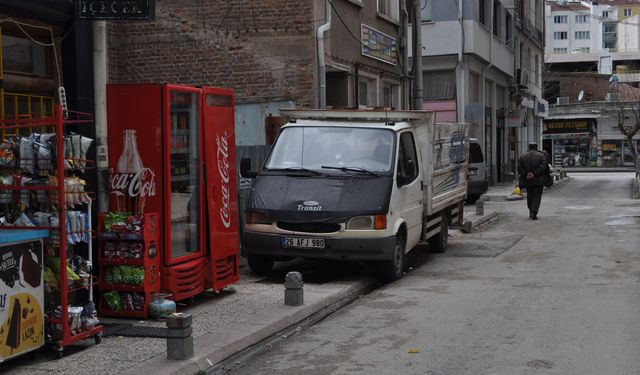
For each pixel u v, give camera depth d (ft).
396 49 65.98
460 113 92.22
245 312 26.43
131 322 24.64
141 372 19.17
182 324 20.31
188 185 27.22
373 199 32.73
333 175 34.04
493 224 59.72
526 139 149.28
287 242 32.76
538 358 21.04
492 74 109.91
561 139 207.41
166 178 25.40
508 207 75.51
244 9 49.60
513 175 122.21
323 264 38.52
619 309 27.45
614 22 342.44
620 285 32.35
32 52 27.04
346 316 27.32
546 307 28.02
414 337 23.85
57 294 21.43
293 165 35.14
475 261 40.37
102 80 25.96
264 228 33.35
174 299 25.91
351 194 33.04
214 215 28.27
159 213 25.50
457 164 45.80
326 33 50.16
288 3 48.83
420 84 55.01
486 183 79.05
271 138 46.55
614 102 200.34
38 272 20.12
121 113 25.59
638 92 227.61
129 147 25.59
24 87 26.35
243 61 49.73
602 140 203.62
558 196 91.50
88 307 22.06
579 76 238.07
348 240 32.19
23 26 25.39
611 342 22.72
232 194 29.84
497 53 106.42
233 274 30.01
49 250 20.86
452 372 19.88
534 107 150.61
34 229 20.24
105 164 25.67
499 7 109.19
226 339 22.56
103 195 25.67
